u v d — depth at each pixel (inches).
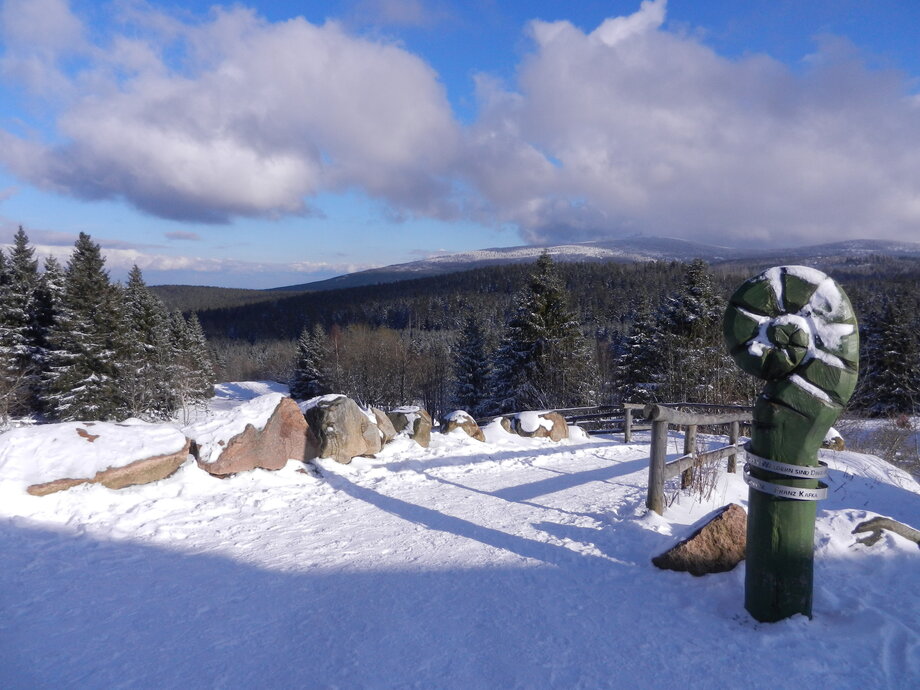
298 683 118.5
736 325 144.7
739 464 332.2
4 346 1243.8
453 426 434.9
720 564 166.9
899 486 312.0
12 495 218.5
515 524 223.9
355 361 1860.2
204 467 273.1
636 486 288.0
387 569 179.5
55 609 152.0
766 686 115.6
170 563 185.3
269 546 201.5
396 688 116.5
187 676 121.3
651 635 136.8
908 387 1160.2
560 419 477.1
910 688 113.6
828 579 160.2
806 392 134.0
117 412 1229.7
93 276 1227.9
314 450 317.1
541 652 129.7
